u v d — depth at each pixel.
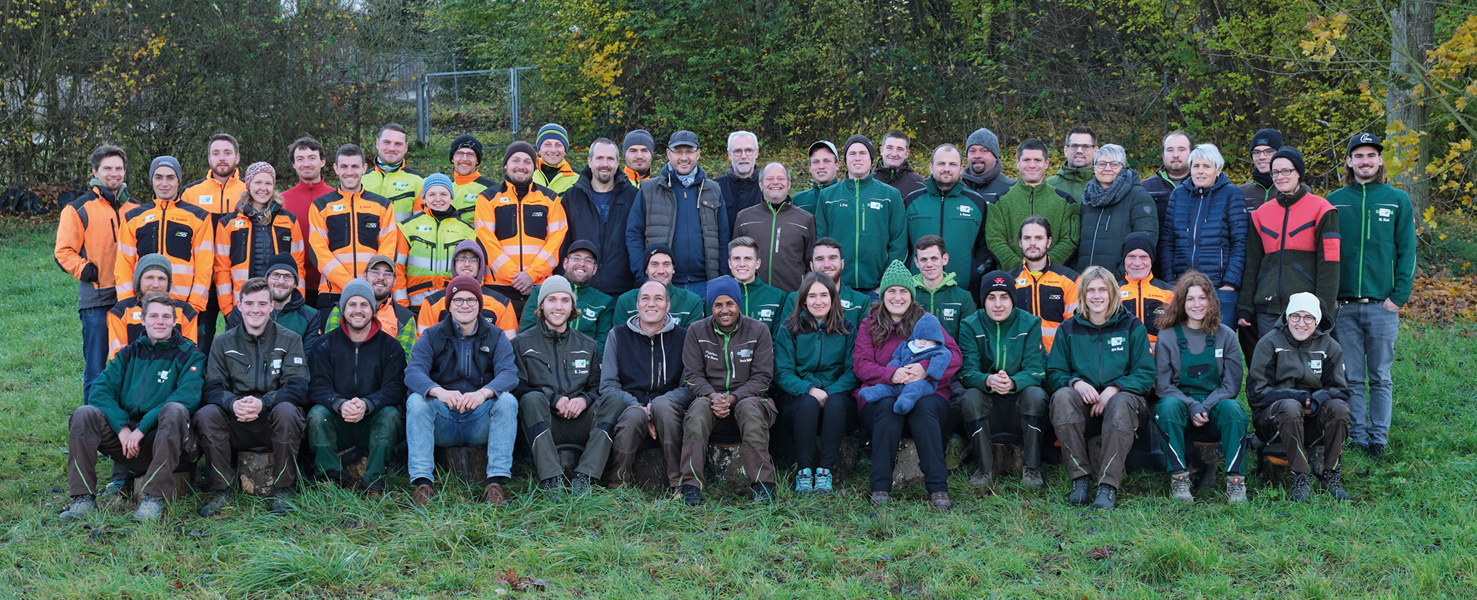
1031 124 15.95
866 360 5.44
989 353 5.54
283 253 6.05
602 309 5.99
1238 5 13.98
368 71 17.14
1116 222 5.95
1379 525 4.61
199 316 5.91
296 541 4.52
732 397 5.34
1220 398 5.18
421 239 6.14
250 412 4.89
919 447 5.17
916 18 16.25
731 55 16.14
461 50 23.62
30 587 4.01
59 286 10.59
